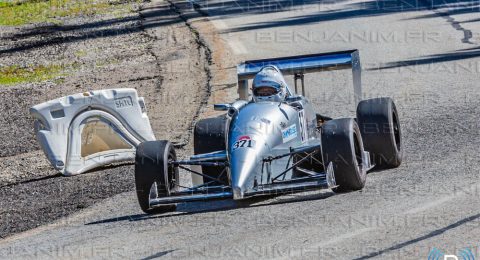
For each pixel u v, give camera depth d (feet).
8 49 370.94
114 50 339.16
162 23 390.21
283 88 137.18
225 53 301.63
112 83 277.23
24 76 313.94
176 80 267.59
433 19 332.80
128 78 281.13
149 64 300.20
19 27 427.74
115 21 411.95
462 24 315.37
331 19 357.00
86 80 288.30
